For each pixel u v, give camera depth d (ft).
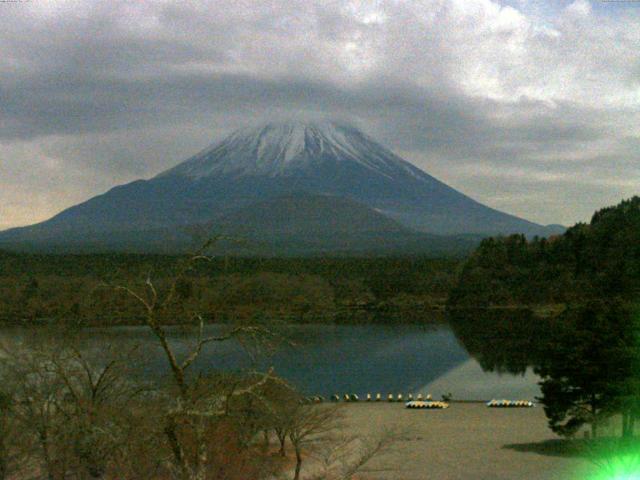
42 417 98.58
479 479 131.85
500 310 560.61
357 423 191.83
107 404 100.58
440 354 365.61
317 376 296.51
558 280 562.66
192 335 181.57
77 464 93.50
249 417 105.29
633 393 152.05
